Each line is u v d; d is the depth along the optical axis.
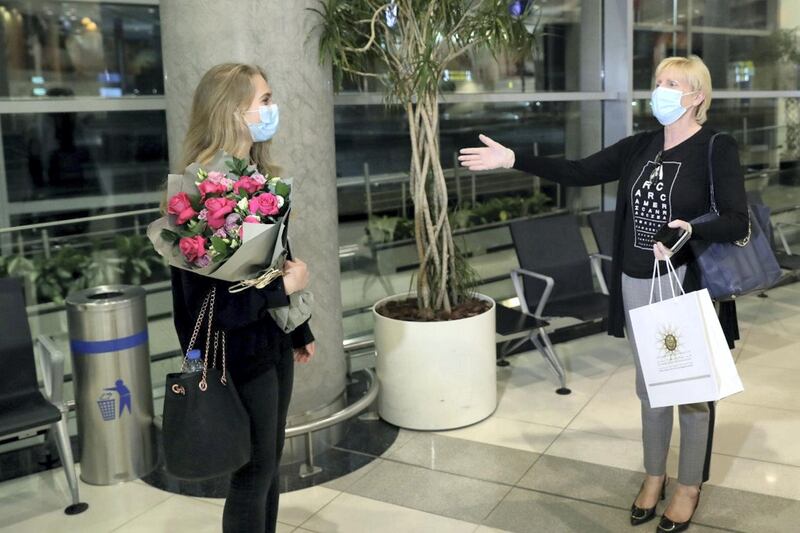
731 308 2.82
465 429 4.01
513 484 3.39
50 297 4.23
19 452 3.89
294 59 3.54
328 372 3.90
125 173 4.64
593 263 5.11
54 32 4.35
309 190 3.68
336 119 4.92
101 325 3.45
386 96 4.20
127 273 4.45
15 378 3.45
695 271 2.74
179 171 2.20
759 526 2.95
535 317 4.54
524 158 3.05
